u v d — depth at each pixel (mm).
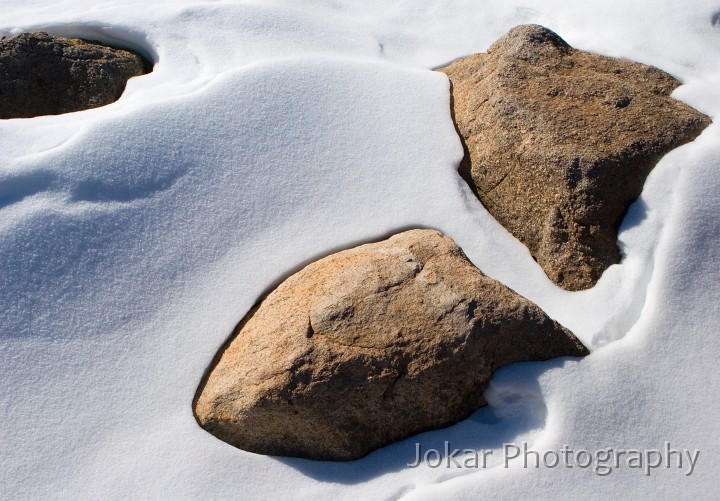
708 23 3803
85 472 2748
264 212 3176
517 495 2680
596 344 2939
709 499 2701
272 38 3723
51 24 3764
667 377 2844
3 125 3260
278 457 2811
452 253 3004
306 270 3055
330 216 3186
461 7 4047
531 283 3111
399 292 2898
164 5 3855
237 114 3330
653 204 3107
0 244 2986
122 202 3117
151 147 3205
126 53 3719
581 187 3121
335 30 3852
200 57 3621
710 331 2914
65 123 3297
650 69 3551
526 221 3219
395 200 3225
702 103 3398
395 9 4047
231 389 2832
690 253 3004
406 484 2729
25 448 2766
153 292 3018
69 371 2881
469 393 2830
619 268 3074
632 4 3896
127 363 2914
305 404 2781
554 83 3400
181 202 3152
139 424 2830
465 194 3270
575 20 3920
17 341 2893
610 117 3281
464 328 2830
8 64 3584
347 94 3447
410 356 2809
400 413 2816
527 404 2832
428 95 3498
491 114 3357
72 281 2992
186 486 2732
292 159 3275
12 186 3074
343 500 2709
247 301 3039
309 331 2861
